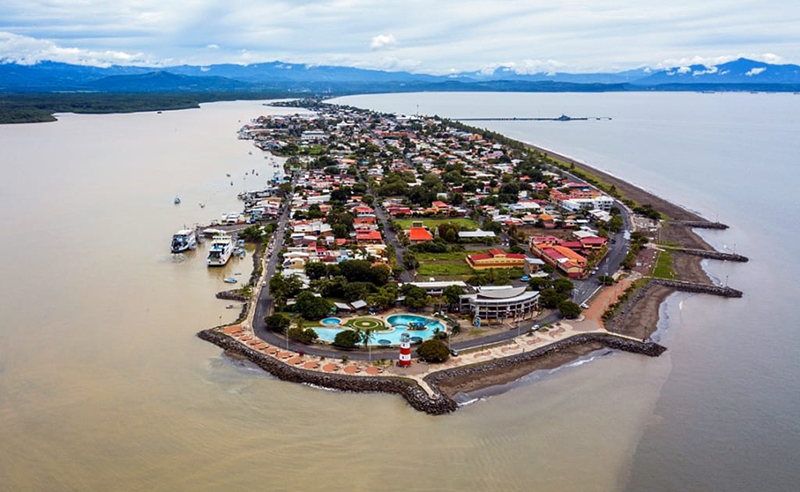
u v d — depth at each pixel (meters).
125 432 99.25
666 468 94.31
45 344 129.88
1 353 125.38
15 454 93.25
